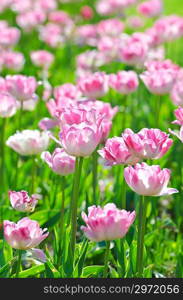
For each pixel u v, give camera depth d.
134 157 4.70
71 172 5.45
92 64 10.60
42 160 7.37
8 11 17.05
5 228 4.43
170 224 6.94
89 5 17.61
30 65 12.75
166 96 10.34
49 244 6.74
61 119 4.93
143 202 4.96
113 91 10.35
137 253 4.99
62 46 14.25
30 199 4.94
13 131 8.37
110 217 4.20
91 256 6.15
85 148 4.61
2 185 7.55
